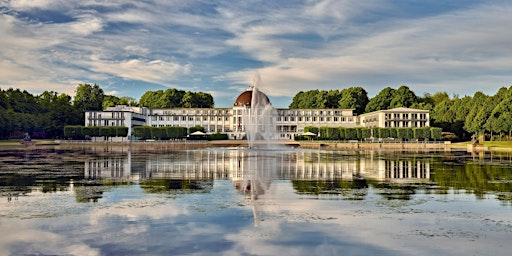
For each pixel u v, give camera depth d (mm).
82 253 17188
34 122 172625
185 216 23344
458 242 18734
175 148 116188
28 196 29641
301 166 54188
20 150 100000
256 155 80188
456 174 45312
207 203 27109
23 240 18875
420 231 20438
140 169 49406
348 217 23234
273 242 18641
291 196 29969
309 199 28781
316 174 44469
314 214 23984
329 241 18812
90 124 183500
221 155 79500
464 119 173250
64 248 17797
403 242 18719
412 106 198375
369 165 56625
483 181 38969
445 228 21016
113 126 173250
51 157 72125
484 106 148125
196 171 47156
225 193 31219
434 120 190750
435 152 100500
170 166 53656
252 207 25828
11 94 186500
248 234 19844
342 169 50469
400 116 181875
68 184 36000
